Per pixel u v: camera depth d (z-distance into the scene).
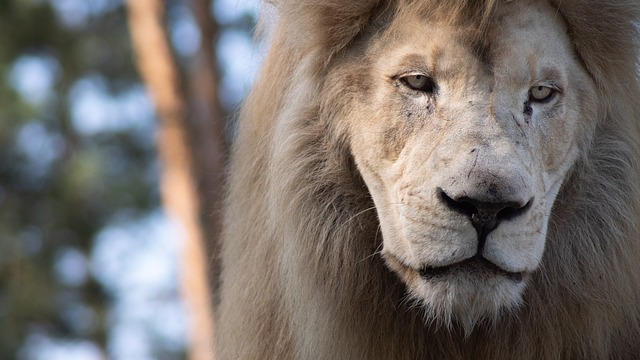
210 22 23.28
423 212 6.73
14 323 31.45
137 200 31.22
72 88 30.94
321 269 7.45
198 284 22.92
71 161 31.33
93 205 32.12
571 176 7.29
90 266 32.31
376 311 7.39
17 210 32.28
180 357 30.64
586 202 7.35
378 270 7.36
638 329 7.57
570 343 7.34
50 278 31.89
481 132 6.73
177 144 23.36
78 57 30.00
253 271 7.92
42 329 32.34
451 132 6.79
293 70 7.78
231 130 10.41
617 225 7.38
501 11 6.99
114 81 30.47
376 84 7.19
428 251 6.69
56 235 32.22
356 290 7.40
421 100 7.02
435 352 7.39
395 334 7.38
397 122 7.05
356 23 7.27
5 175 32.50
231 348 8.21
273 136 7.78
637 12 7.45
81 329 32.19
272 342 7.84
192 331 22.92
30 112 30.31
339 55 7.38
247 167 8.18
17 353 31.42
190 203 23.22
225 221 8.89
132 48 29.61
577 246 7.31
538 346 7.31
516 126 6.84
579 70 7.24
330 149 7.45
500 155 6.61
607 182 7.41
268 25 8.47
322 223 7.46
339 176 7.44
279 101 7.90
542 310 7.25
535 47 6.98
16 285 31.62
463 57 6.93
